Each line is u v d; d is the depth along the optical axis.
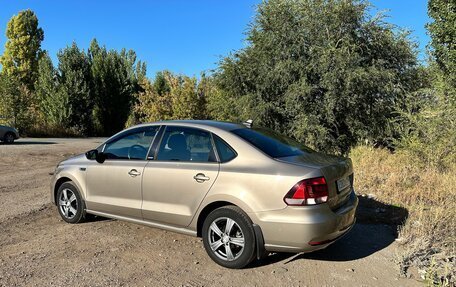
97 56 40.00
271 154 4.45
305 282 4.12
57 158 15.06
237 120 15.77
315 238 4.03
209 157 4.67
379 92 13.95
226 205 4.46
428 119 10.73
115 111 40.84
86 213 5.99
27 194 8.41
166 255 4.86
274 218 4.11
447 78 11.34
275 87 14.77
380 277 4.25
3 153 16.20
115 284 4.07
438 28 11.91
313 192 4.05
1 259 4.72
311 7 14.43
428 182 7.79
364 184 8.19
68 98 36.22
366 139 13.94
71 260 4.69
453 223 5.41
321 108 14.01
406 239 5.21
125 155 5.47
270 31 14.99
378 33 14.14
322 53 13.64
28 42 48.44
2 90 30.50
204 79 23.72
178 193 4.77
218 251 4.54
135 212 5.18
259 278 4.21
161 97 25.08
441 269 4.33
